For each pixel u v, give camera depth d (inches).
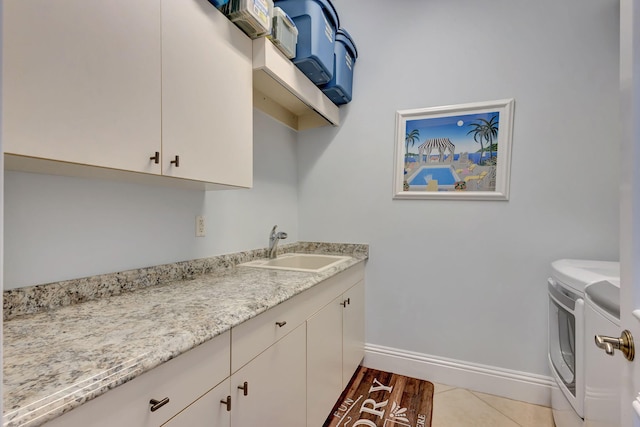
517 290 73.5
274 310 43.9
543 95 70.8
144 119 36.1
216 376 33.2
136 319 33.6
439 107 79.2
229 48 49.8
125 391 24.0
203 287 48.7
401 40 84.0
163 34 38.5
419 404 71.1
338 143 91.3
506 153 73.0
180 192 57.6
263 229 81.3
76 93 29.5
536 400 71.4
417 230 82.7
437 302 80.8
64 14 28.6
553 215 70.4
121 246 47.0
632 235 22.2
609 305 36.4
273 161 85.1
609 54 66.4
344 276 72.1
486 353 76.4
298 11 64.7
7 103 24.9
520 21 72.6
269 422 42.6
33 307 36.2
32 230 36.9
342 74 79.7
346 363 73.3
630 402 22.7
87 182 42.6
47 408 18.8
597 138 67.2
